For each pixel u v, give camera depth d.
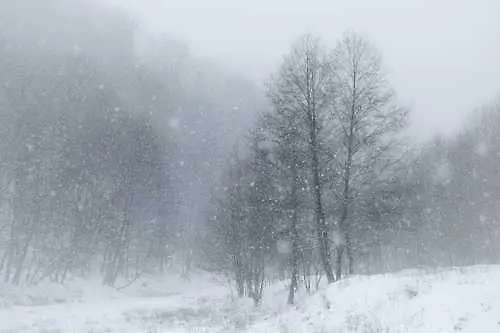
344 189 19.86
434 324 10.95
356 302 14.21
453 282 13.80
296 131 20.30
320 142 20.16
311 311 15.42
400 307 12.68
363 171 19.58
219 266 35.19
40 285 33.47
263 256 26.53
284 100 20.48
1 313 21.08
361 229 19.59
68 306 26.06
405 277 15.45
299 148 20.42
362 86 19.94
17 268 32.22
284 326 14.31
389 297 13.59
